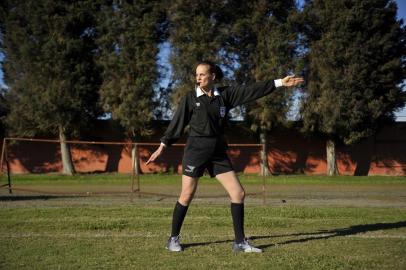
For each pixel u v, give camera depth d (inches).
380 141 1190.3
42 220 314.8
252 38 1053.8
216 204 450.9
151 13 1035.9
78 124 1058.7
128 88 1023.6
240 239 219.9
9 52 1042.7
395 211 385.4
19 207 413.1
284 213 361.4
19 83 1044.5
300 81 215.9
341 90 1005.8
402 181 944.3
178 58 1005.8
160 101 1062.4
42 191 653.3
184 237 255.3
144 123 1042.1
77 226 287.4
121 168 1176.2
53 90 1013.2
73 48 1023.0
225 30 1011.3
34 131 1085.1
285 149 1194.0
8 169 614.9
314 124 1079.6
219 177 220.5
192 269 187.3
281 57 1005.2
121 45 1037.2
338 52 1003.9
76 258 204.4
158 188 757.9
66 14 1031.6
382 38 997.2
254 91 215.5
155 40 1055.6
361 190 748.6
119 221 308.5
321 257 207.9
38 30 1022.4
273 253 216.4
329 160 1133.7
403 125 1181.7
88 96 1055.0
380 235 266.1
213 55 1003.3
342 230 285.1
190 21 1006.4
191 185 218.5
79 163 1168.2
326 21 1027.3
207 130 211.8
